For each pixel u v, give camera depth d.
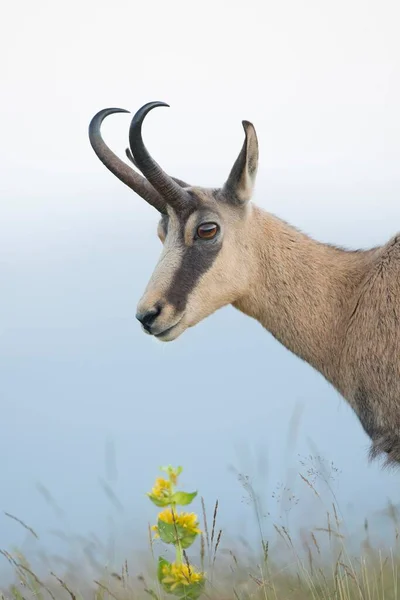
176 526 10.25
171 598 11.20
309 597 11.20
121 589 11.38
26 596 11.58
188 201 13.38
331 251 13.63
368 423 12.77
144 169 13.23
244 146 13.26
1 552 11.16
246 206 13.48
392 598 11.12
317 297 13.34
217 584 11.41
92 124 13.91
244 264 13.51
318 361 13.42
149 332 13.32
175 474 10.23
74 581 11.64
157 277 13.32
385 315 12.57
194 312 13.38
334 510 11.76
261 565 11.65
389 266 12.79
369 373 12.63
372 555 11.75
